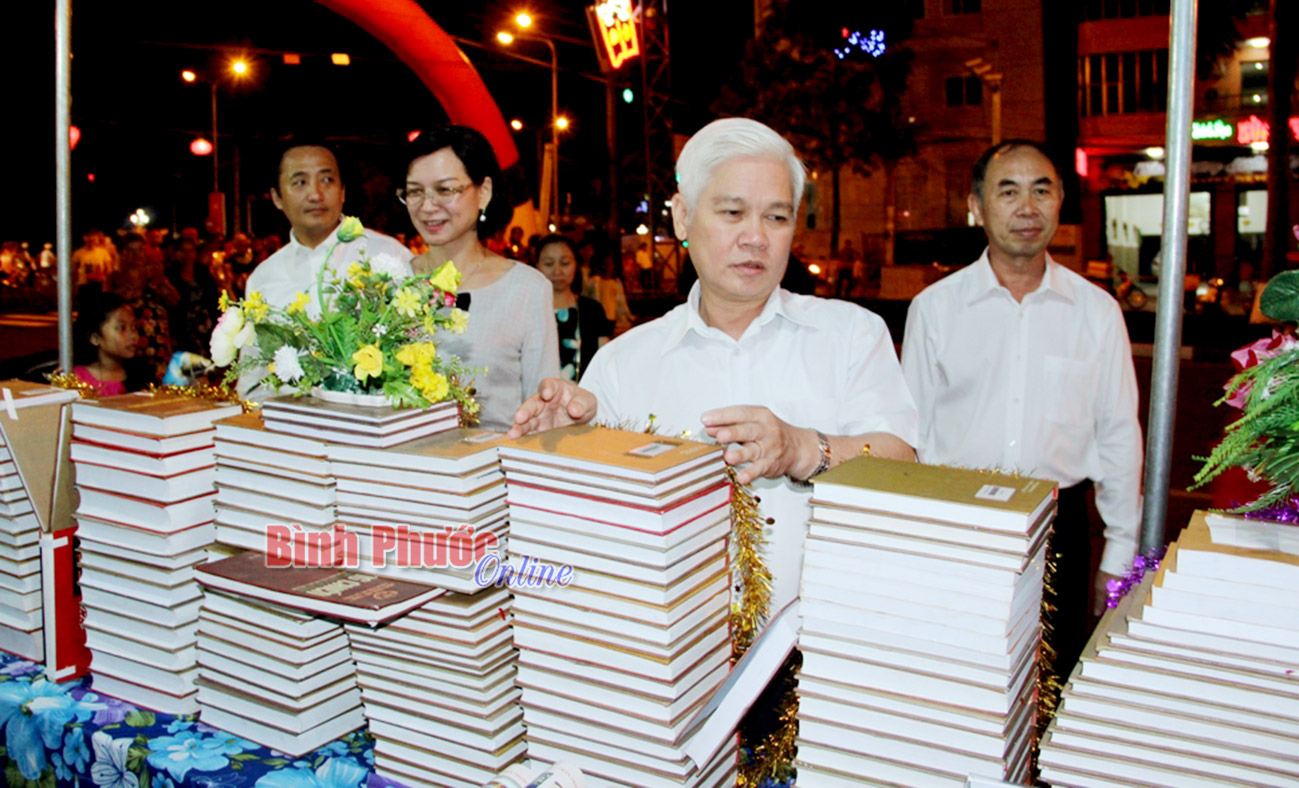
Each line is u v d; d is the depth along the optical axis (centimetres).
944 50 2544
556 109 2098
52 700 169
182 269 851
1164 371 150
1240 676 93
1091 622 291
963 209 2631
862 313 174
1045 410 254
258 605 147
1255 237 2005
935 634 102
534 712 125
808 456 138
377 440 135
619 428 142
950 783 103
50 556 173
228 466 153
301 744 147
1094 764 98
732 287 157
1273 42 1234
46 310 2131
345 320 149
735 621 129
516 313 254
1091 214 2292
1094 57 2311
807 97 2231
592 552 116
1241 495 159
